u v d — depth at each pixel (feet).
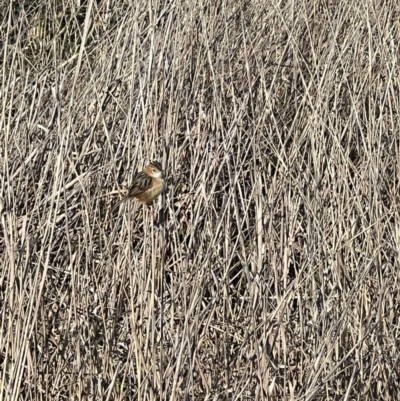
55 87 20.68
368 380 18.99
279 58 23.90
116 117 21.70
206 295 20.77
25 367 18.84
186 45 22.50
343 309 19.52
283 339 19.03
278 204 21.26
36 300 18.71
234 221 21.15
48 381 19.15
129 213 19.60
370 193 20.36
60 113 20.38
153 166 18.85
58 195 18.78
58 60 24.52
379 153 20.94
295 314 20.42
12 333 18.42
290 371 19.51
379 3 24.66
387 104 23.00
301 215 21.56
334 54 23.39
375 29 24.16
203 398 19.30
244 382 19.10
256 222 20.16
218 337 20.08
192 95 22.07
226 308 19.65
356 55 23.16
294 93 23.58
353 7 24.20
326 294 20.47
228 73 23.09
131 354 18.75
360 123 22.09
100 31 26.63
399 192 21.56
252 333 19.10
